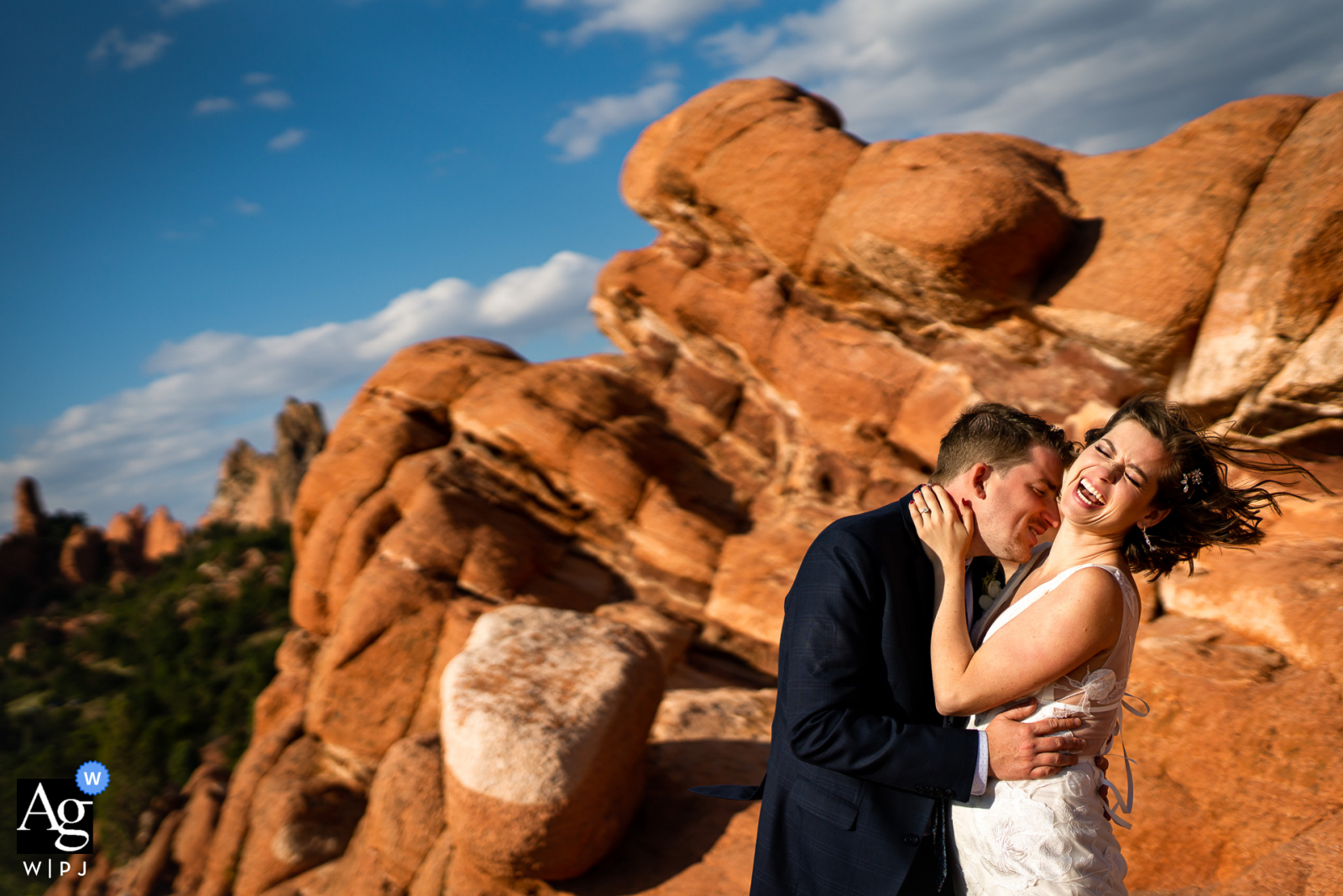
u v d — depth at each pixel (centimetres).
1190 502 186
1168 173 777
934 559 218
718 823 552
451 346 1231
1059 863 178
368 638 899
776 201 1042
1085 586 183
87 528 14550
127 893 1324
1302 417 666
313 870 795
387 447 1129
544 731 512
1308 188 663
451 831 527
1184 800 416
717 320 1134
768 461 1072
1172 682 472
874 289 961
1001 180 820
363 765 859
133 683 8150
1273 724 419
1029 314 840
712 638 900
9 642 10656
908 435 954
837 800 203
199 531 14700
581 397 1088
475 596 927
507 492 1066
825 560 214
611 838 528
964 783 185
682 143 1140
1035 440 211
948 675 195
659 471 1062
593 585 988
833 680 200
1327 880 298
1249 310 677
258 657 5328
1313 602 484
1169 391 760
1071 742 183
